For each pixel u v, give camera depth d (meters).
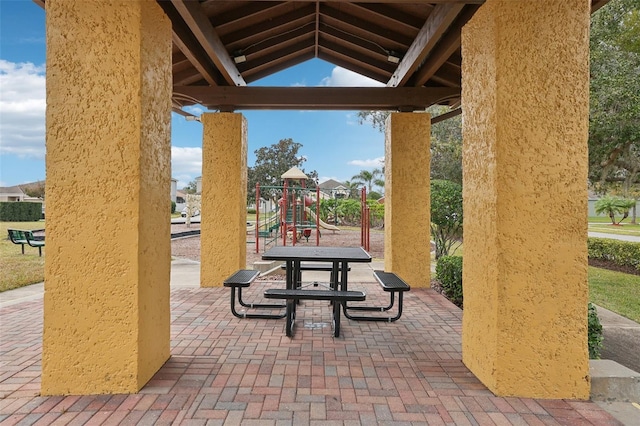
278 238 14.59
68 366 2.46
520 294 2.48
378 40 5.25
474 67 2.84
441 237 7.60
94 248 2.46
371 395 2.46
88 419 2.16
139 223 2.49
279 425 2.11
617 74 6.80
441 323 4.05
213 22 4.42
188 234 16.16
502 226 2.48
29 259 8.74
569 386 2.48
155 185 2.72
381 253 11.10
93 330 2.46
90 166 2.47
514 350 2.48
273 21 4.88
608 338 4.39
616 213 30.12
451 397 2.45
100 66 2.46
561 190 2.48
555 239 2.48
